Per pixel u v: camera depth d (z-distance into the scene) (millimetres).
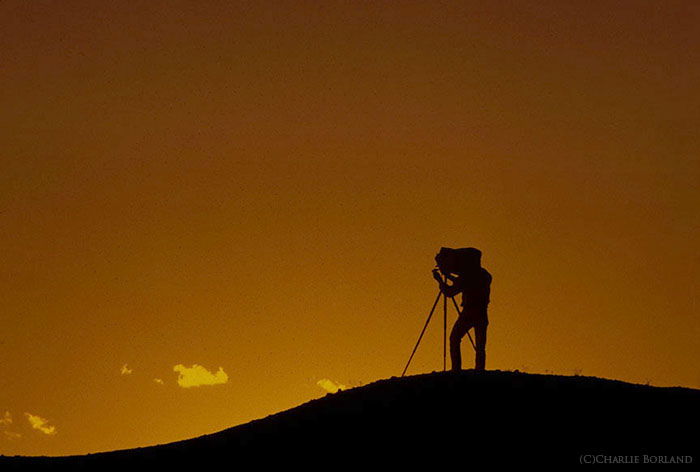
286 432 72938
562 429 68188
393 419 71438
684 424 68250
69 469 72812
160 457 73125
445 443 68062
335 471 67125
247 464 69812
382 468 66562
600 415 69500
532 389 72938
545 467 64750
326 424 72625
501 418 69750
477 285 79750
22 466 73812
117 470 71875
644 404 70750
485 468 65188
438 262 81000
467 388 73750
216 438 75000
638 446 66125
